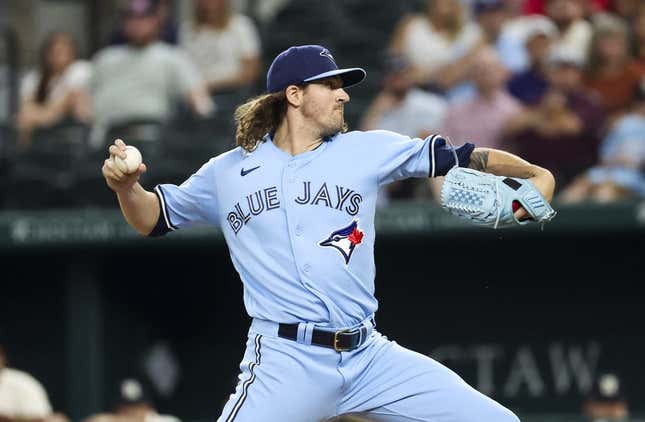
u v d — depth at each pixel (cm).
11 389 3616
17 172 4178
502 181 1881
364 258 1911
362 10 4675
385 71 4309
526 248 3794
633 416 3519
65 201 4062
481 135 3772
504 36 4025
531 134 3722
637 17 4031
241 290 4047
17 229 3759
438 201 3562
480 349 3834
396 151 1925
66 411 4072
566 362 3784
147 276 4028
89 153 4156
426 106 3875
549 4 4147
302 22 4716
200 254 4009
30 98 4519
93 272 3859
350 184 1905
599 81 3844
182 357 4081
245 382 1912
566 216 3484
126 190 1936
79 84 4450
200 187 1984
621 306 3750
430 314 3862
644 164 3641
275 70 1939
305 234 1889
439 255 3841
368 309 1927
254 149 1952
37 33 5384
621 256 3734
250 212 1917
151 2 4234
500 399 3831
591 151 3688
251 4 5066
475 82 3797
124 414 3559
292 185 1903
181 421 4062
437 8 4128
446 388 1922
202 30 4438
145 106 4188
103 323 3950
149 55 4212
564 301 3784
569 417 3553
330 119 1925
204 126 4125
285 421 1886
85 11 5556
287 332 1892
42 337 4097
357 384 1928
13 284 4097
